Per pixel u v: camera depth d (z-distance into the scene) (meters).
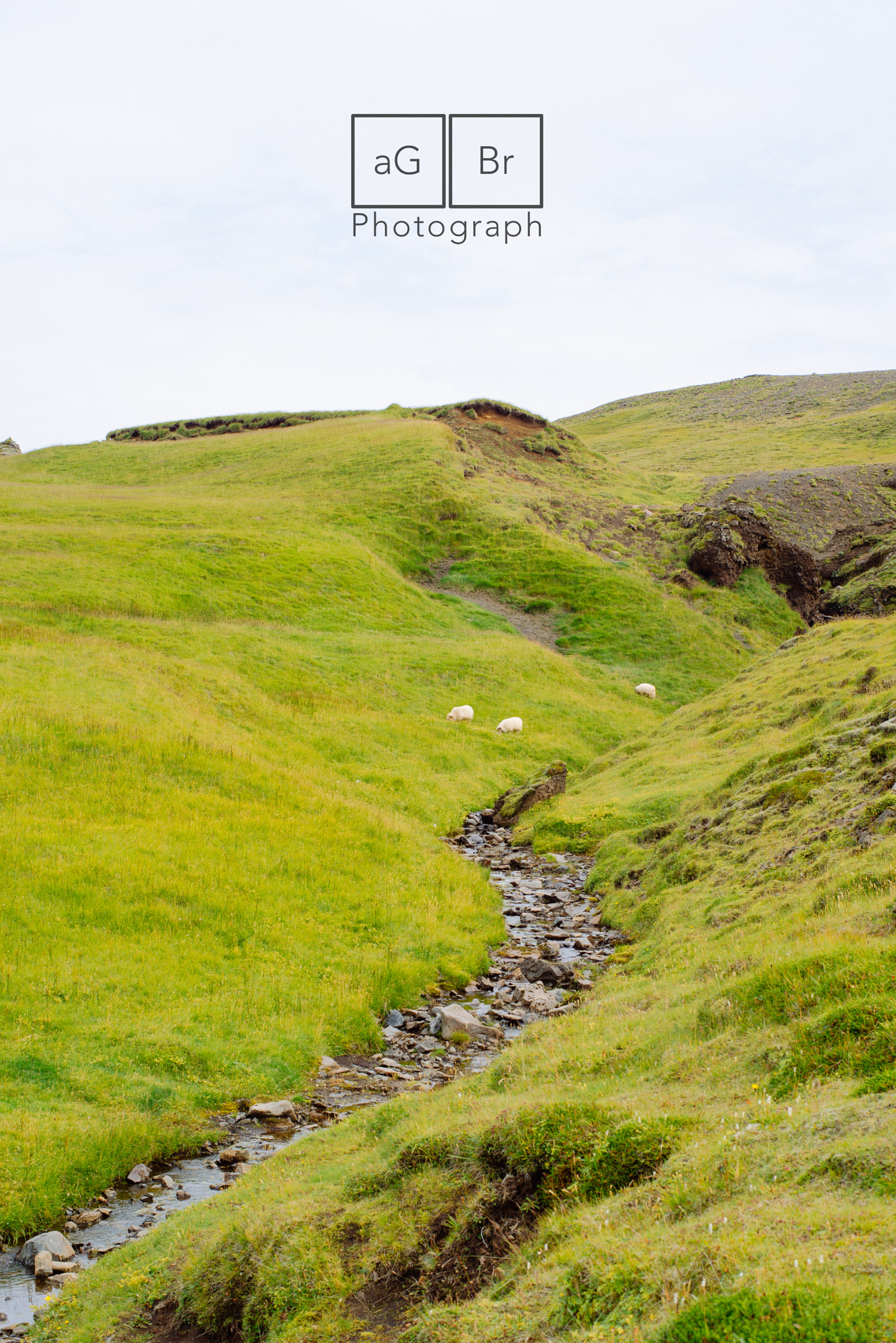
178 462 114.69
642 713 59.53
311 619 61.50
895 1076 7.70
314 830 27.23
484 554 84.38
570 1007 17.98
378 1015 19.03
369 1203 9.16
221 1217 10.48
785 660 42.78
